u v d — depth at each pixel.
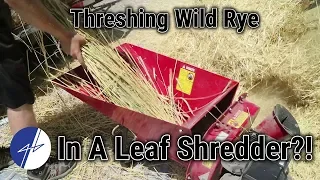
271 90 1.72
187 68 1.50
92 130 1.61
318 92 1.64
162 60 1.52
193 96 1.51
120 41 2.02
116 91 1.41
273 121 1.32
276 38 1.88
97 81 1.41
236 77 1.77
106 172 1.48
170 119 1.44
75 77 1.45
